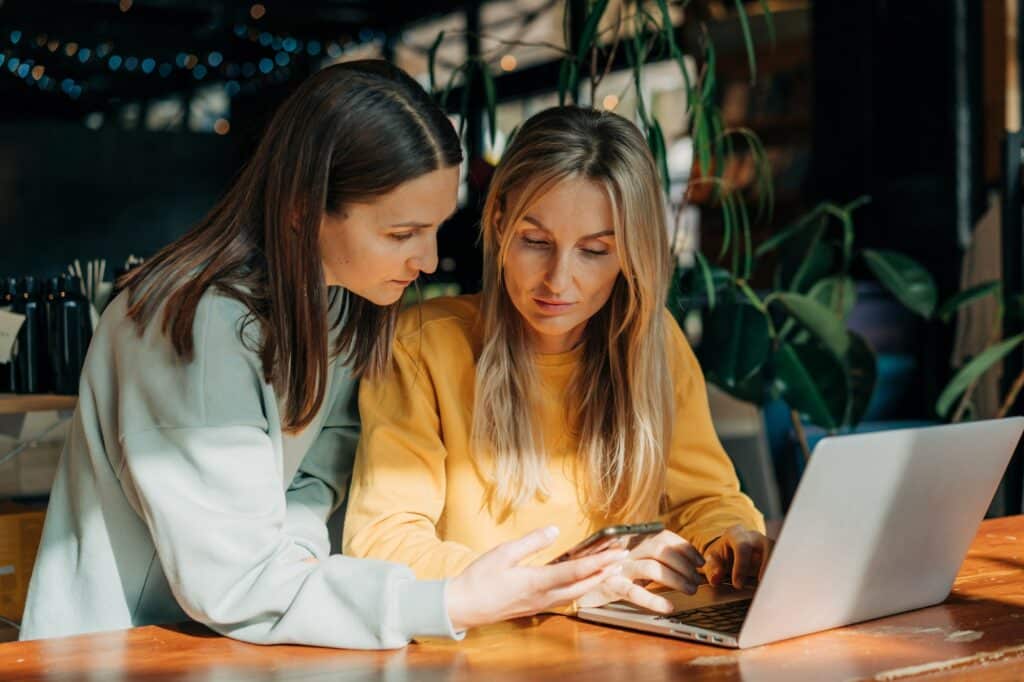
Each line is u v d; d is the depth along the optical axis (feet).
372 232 4.92
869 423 18.15
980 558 6.14
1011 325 11.80
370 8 33.19
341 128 4.81
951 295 19.13
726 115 22.57
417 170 4.84
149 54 33.35
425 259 5.06
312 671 4.31
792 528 4.37
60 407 8.67
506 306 5.86
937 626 4.91
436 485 5.79
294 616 4.60
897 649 4.56
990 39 19.08
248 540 4.73
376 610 4.56
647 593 5.05
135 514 5.24
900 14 19.75
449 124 5.08
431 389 5.90
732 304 10.25
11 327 8.87
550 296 5.49
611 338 5.90
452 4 31.27
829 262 12.11
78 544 5.34
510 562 4.61
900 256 12.34
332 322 5.73
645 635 4.78
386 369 5.80
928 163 19.47
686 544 5.24
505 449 5.86
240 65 34.83
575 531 6.02
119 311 5.06
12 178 26.73
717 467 6.43
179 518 4.71
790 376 10.60
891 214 19.94
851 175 20.47
